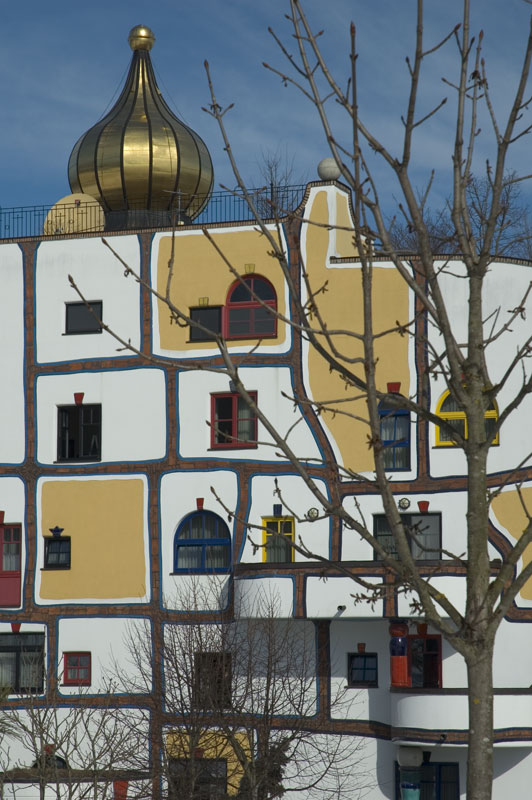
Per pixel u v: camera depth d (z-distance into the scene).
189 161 62.12
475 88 16.75
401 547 15.55
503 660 49.38
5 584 55.25
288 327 52.84
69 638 53.94
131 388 54.53
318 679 50.31
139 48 64.38
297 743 47.62
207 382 53.53
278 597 49.25
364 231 15.88
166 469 53.69
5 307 56.56
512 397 50.56
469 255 16.27
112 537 54.09
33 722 47.53
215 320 53.84
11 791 49.12
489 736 15.67
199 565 52.84
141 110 62.72
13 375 56.16
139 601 53.19
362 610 48.31
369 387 15.51
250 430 53.00
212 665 49.03
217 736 47.97
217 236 54.03
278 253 16.16
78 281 55.72
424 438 50.78
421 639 49.75
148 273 54.81
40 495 55.25
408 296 51.62
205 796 47.09
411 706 47.31
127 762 50.88
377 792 49.16
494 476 50.06
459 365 16.09
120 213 62.03
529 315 51.22
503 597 15.91
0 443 56.00
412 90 15.15
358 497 51.31
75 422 55.62
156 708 50.28
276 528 52.50
